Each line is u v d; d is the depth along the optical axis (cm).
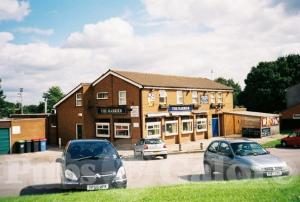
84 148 1099
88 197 847
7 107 7994
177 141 3725
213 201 776
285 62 6222
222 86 4697
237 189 895
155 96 3512
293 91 5572
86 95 3775
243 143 1394
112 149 1117
